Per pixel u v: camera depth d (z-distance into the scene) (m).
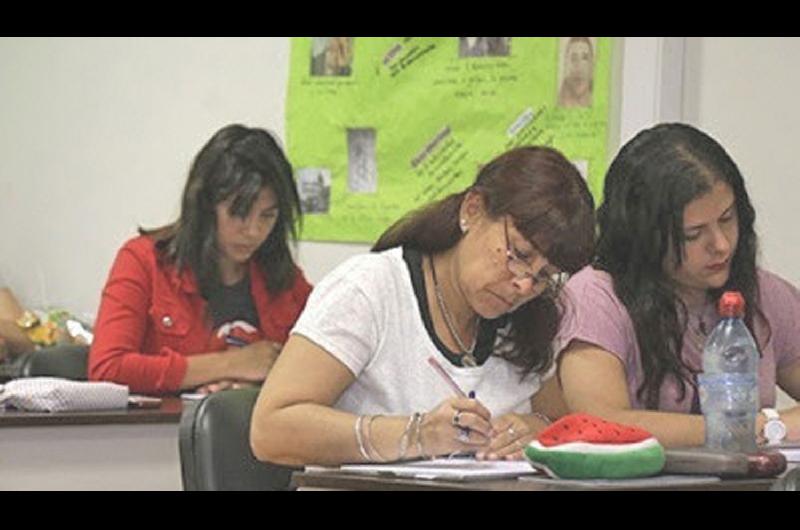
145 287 4.03
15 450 3.33
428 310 2.62
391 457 2.42
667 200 2.89
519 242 2.46
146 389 3.92
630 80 4.17
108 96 5.53
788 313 3.22
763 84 4.01
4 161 5.94
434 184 4.56
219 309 4.06
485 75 4.46
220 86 5.14
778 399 3.67
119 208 5.51
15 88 5.88
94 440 3.42
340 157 4.78
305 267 4.87
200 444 2.61
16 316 5.46
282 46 4.93
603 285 2.96
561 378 2.90
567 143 4.29
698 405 2.97
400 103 4.64
